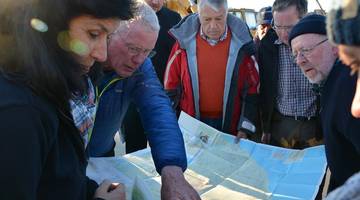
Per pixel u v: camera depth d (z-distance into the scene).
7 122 0.74
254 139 2.52
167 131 1.40
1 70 0.79
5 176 0.74
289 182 1.46
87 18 0.83
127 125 2.80
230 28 2.36
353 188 0.64
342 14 0.58
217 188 1.44
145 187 1.25
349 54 0.59
